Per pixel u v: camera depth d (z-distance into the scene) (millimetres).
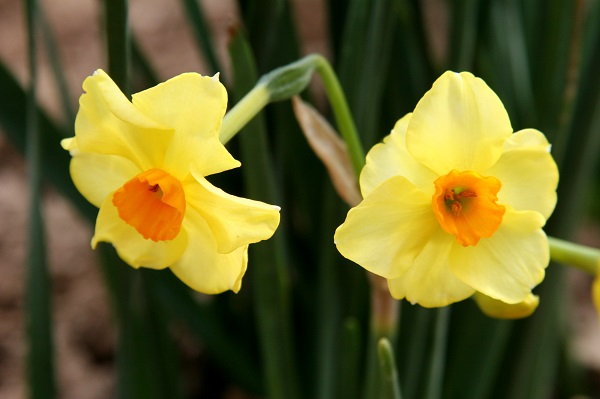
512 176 430
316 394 611
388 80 605
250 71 487
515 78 607
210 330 616
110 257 550
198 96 413
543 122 584
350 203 488
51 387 558
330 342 585
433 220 430
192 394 740
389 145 428
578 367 740
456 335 608
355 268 576
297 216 678
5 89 559
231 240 416
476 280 430
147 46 1005
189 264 432
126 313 555
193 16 589
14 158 889
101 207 435
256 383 650
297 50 590
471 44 574
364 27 537
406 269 429
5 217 822
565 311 706
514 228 429
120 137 425
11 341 743
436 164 427
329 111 600
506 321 588
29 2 523
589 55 562
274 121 583
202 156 417
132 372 568
